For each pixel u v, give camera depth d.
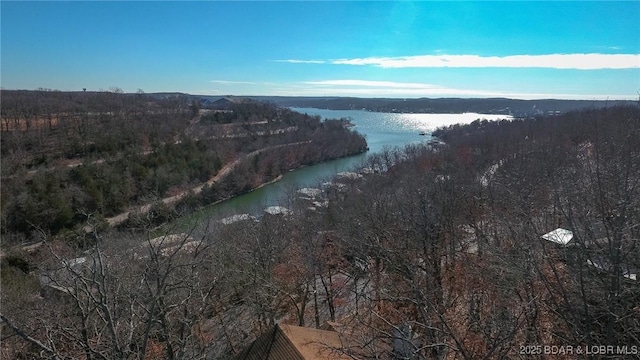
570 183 17.53
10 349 14.77
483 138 90.19
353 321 18.33
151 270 13.34
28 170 62.81
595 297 12.22
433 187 29.91
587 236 13.41
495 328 12.18
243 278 24.14
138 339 11.97
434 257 21.48
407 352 12.59
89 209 56.12
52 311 15.52
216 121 117.62
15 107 90.38
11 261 39.28
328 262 28.89
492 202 27.27
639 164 13.89
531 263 13.82
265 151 95.25
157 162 71.12
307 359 12.98
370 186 53.19
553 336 14.28
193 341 14.88
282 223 35.62
